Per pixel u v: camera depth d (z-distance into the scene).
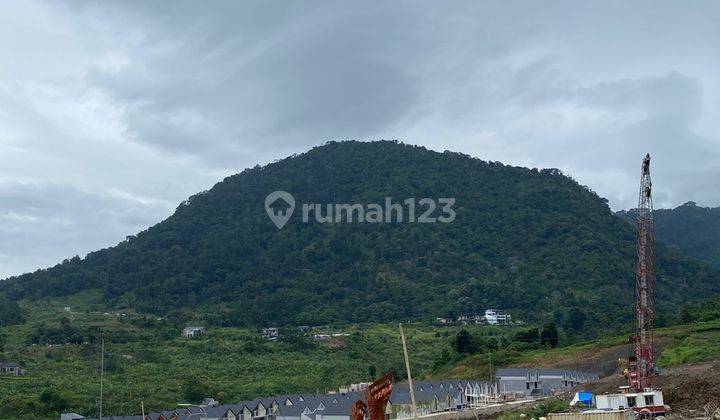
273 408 144.75
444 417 134.62
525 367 192.00
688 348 171.62
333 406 137.50
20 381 182.25
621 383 144.88
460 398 155.25
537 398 156.00
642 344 122.31
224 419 145.00
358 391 155.75
